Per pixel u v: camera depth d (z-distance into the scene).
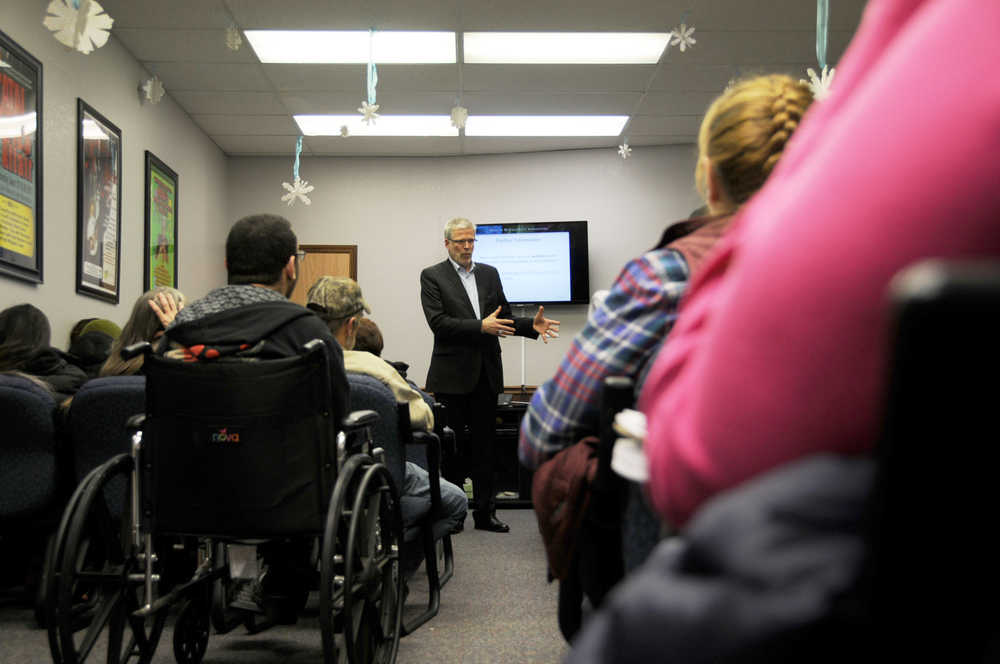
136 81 5.55
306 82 5.98
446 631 2.59
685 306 0.60
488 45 5.44
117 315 5.26
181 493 1.89
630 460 0.93
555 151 7.62
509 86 6.09
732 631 0.27
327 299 2.77
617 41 5.39
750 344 0.39
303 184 6.38
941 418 0.22
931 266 0.23
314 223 7.69
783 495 0.30
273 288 2.20
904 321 0.22
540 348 7.53
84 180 4.69
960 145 0.30
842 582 0.26
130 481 2.06
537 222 7.46
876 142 0.34
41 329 3.04
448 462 4.55
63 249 4.46
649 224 7.51
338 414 1.97
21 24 4.00
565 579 1.19
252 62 5.63
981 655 0.23
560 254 7.40
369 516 2.06
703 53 5.54
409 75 5.88
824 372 0.36
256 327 1.97
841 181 0.35
